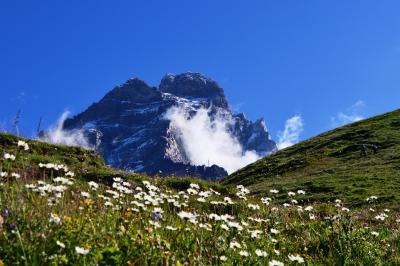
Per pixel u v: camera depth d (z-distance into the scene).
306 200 32.88
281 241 11.05
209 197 16.14
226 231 8.70
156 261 6.48
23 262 5.29
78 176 22.98
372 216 20.56
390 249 11.62
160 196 11.82
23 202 6.70
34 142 26.31
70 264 5.51
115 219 7.78
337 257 10.48
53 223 6.14
